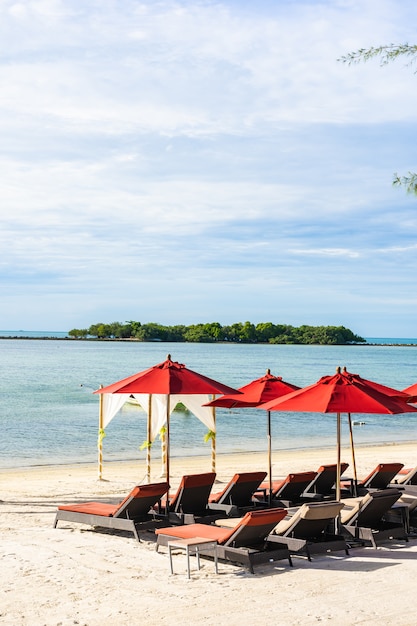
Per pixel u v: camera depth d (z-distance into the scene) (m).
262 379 12.75
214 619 6.46
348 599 7.08
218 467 19.05
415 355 161.75
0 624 6.29
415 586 7.54
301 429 32.12
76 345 198.38
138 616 6.54
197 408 16.33
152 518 10.27
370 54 11.36
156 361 94.88
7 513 11.83
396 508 10.16
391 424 35.50
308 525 8.74
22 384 52.50
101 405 16.28
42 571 8.07
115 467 19.25
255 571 8.11
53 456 21.89
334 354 154.38
